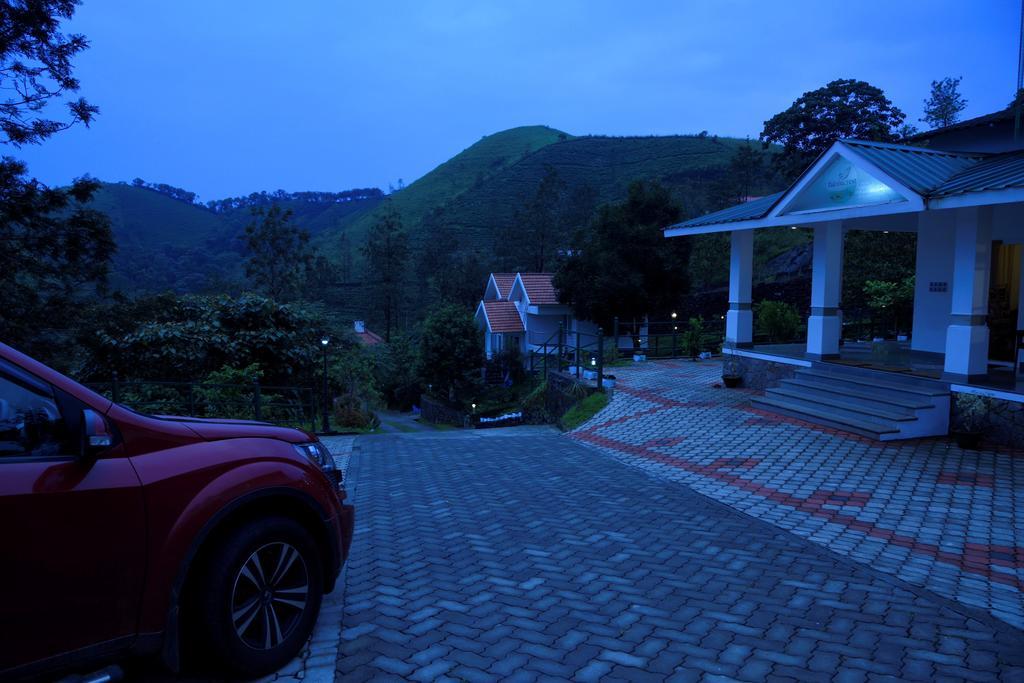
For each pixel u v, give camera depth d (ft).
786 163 148.87
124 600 8.61
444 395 106.22
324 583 11.78
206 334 51.88
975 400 30.25
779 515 20.72
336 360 65.26
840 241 40.06
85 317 48.73
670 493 23.72
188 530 9.16
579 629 12.17
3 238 42.32
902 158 34.30
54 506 7.99
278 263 153.58
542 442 36.65
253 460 10.41
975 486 23.58
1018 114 37.19
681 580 14.89
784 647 11.42
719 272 117.70
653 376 55.93
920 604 13.55
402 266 199.72
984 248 30.22
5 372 8.43
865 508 21.30
